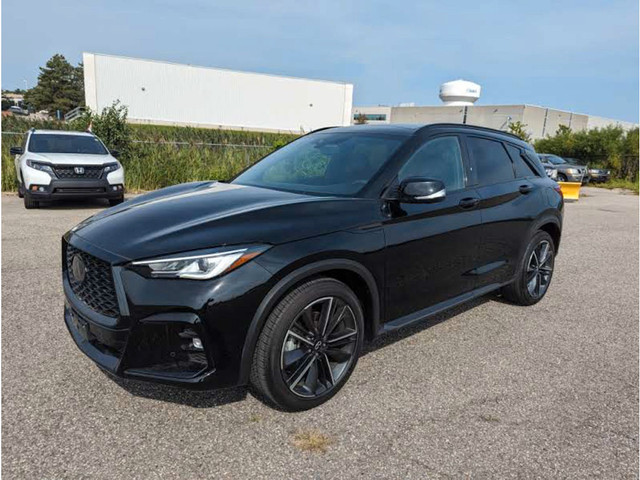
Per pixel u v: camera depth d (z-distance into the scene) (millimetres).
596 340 4102
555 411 2951
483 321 4441
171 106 50719
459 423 2773
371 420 2764
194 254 2438
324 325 2838
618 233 9938
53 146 10242
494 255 4172
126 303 2443
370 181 3260
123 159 13773
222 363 2467
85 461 2326
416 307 3469
